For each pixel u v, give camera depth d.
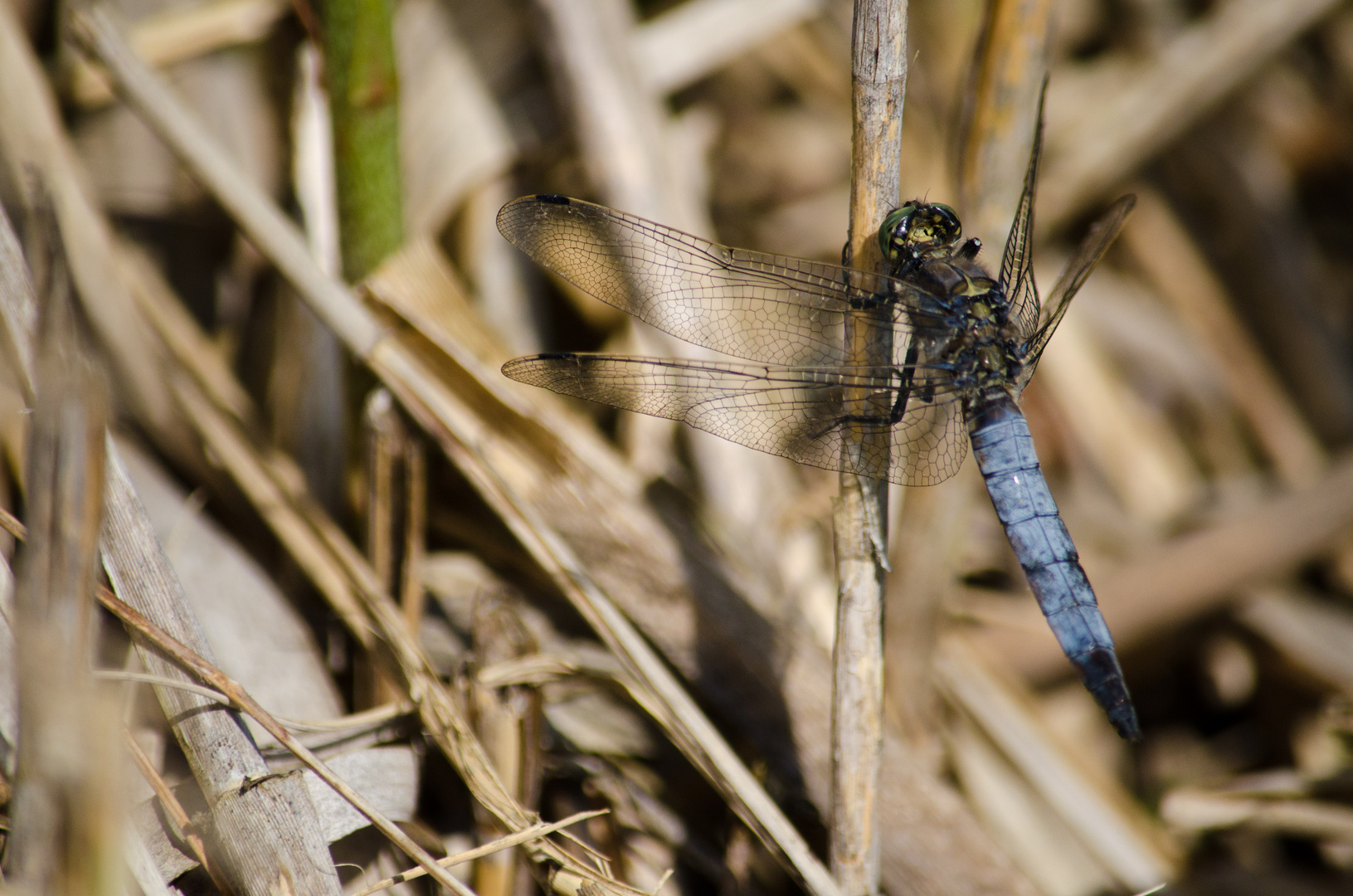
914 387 0.96
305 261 0.97
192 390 0.98
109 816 0.93
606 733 0.97
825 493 0.99
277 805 0.94
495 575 0.98
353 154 0.97
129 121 0.99
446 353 0.97
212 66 0.99
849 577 0.95
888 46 0.94
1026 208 0.97
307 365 0.98
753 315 0.96
